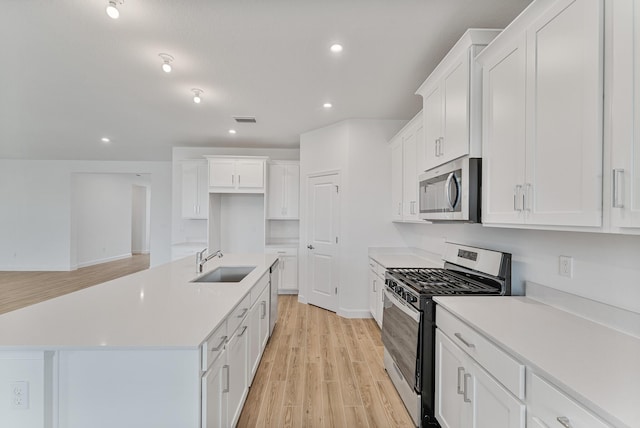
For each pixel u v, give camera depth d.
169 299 1.87
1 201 6.89
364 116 4.07
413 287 2.14
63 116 4.12
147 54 2.55
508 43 1.61
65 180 6.94
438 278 2.42
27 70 2.84
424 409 1.93
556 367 1.03
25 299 4.70
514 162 1.56
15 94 3.41
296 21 2.11
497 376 1.28
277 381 2.55
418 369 1.95
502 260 2.01
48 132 4.93
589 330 1.38
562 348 1.18
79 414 1.28
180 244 5.52
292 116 4.07
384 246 4.20
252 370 2.42
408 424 2.04
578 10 1.17
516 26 1.52
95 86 3.17
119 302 1.80
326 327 3.80
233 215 5.91
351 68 2.76
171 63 2.69
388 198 4.20
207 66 2.74
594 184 1.11
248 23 2.13
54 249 6.98
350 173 4.17
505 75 1.64
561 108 1.26
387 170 4.20
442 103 2.27
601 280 1.47
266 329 3.11
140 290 2.10
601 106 1.09
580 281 1.58
